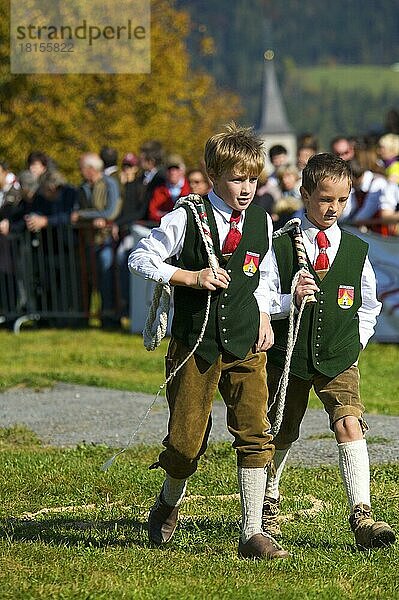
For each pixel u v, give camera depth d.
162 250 7.19
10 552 7.46
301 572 6.92
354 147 19.14
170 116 57.31
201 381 7.17
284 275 7.44
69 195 21.31
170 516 7.63
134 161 21.62
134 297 20.50
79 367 17.33
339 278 7.44
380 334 18.61
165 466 7.34
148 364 17.39
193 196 7.25
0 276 21.80
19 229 21.59
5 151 50.19
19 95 50.09
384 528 7.09
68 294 21.50
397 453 10.89
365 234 18.50
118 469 10.27
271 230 7.31
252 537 7.23
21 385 15.56
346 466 7.30
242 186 7.07
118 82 50.16
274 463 7.82
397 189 18.73
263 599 6.41
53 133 50.22
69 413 13.49
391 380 15.68
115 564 7.13
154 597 6.41
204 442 7.30
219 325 7.11
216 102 62.72
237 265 7.14
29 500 9.30
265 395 7.20
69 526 8.38
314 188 7.36
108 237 20.98
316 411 13.33
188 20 56.91
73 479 9.92
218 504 9.02
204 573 6.90
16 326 21.58
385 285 18.48
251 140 7.08
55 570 6.98
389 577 6.82
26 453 11.16
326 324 7.42
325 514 8.50
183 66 55.31
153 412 13.47
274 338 7.53
